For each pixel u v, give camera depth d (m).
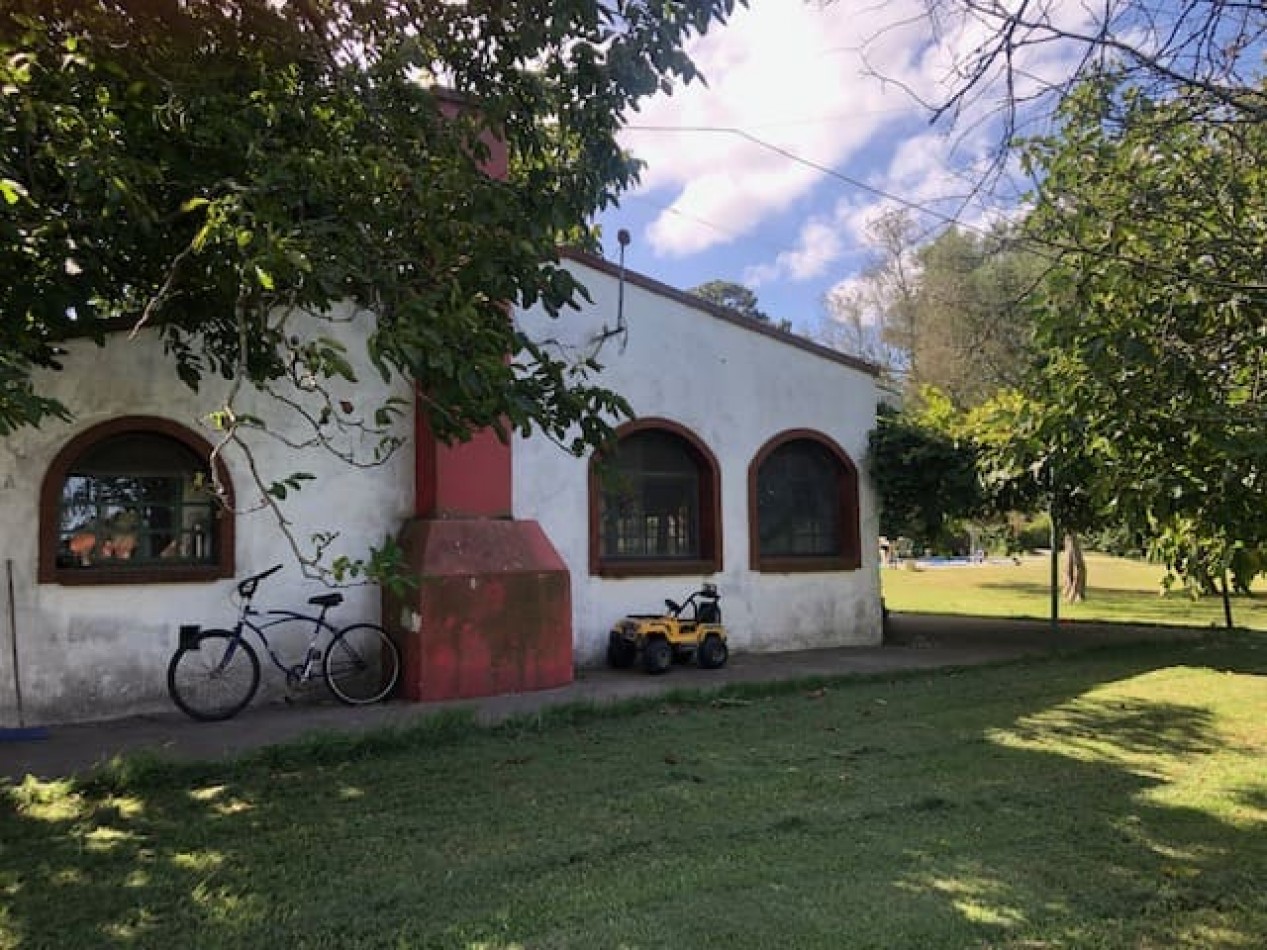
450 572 8.98
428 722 7.04
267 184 4.30
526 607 9.33
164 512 8.77
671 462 12.08
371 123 5.39
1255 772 6.02
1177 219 4.39
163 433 8.61
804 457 13.34
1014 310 5.66
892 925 3.71
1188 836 4.78
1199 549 4.70
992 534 38.75
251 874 4.22
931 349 22.73
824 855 4.48
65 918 3.77
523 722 7.37
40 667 7.96
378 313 4.50
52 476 8.12
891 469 13.36
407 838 4.71
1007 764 6.21
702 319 12.21
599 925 3.69
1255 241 4.11
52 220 4.61
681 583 11.73
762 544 12.82
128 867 4.32
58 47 4.84
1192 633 14.63
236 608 8.83
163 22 5.12
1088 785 5.70
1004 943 3.57
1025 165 4.68
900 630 15.31
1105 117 4.35
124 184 4.29
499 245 4.89
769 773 5.96
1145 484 4.16
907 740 6.91
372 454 9.60
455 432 4.84
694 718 7.71
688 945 3.53
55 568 8.09
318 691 9.02
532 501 10.66
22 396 4.35
